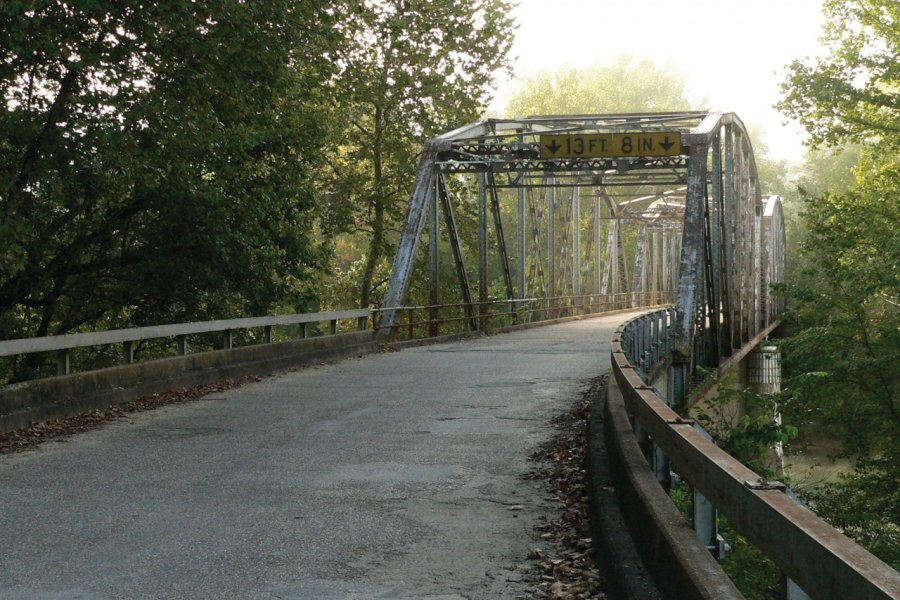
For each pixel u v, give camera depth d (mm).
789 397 28062
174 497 8602
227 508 8164
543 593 5895
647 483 5883
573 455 10352
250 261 25422
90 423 13164
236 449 11109
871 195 33000
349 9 24859
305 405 15008
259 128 23203
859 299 27969
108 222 24016
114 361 29312
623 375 9148
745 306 42094
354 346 25062
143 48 18453
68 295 26562
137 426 12922
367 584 6098
